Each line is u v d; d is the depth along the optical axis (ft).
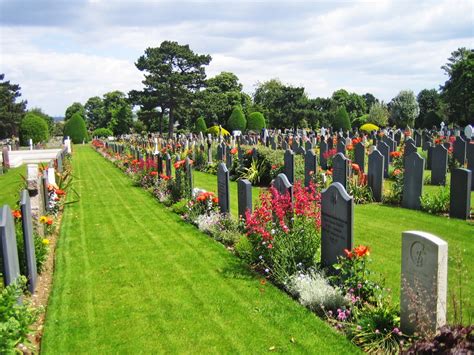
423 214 39.63
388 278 25.16
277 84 290.15
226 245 33.19
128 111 307.99
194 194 44.55
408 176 42.19
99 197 57.31
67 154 117.19
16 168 101.81
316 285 22.25
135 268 29.04
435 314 16.61
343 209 23.07
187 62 223.71
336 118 200.23
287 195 27.91
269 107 258.57
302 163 59.21
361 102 281.74
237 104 257.75
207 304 23.08
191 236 35.94
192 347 19.07
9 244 20.76
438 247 16.30
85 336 20.26
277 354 18.13
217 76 291.79
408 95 209.26
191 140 135.23
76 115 239.91
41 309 21.79
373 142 90.68
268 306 22.35
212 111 225.56
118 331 20.66
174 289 25.25
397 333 17.66
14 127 261.24
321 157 69.36
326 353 17.92
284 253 24.77
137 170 73.67
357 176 48.26
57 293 25.13
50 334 20.48
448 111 208.54
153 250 32.76
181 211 44.57
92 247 34.24
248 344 19.04
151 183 63.57
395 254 29.53
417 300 17.25
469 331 13.97
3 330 16.26
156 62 216.13
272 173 59.98
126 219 43.57
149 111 224.33
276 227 27.02
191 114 228.84
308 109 241.35
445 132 116.37
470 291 22.53
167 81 215.51
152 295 24.57
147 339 19.89
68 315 22.35
